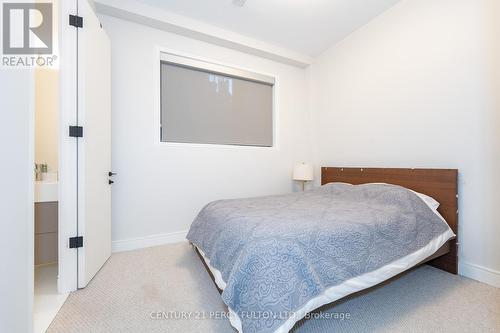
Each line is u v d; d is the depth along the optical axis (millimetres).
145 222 2488
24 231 940
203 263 1952
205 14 2480
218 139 2986
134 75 2428
